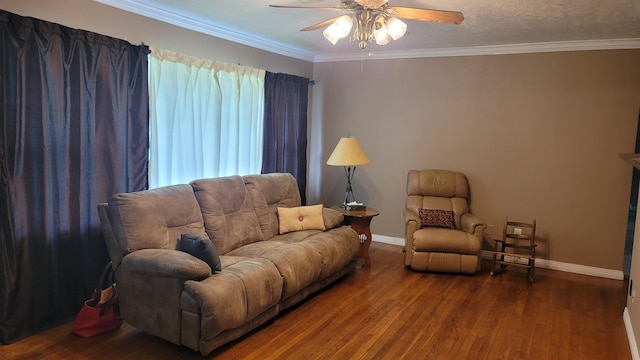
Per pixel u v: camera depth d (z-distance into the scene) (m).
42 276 2.90
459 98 5.04
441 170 5.07
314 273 3.50
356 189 5.78
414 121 5.32
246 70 4.59
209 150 4.25
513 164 4.84
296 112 5.43
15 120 2.69
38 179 2.83
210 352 2.66
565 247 4.66
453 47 4.86
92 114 3.11
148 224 2.96
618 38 4.18
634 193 5.79
